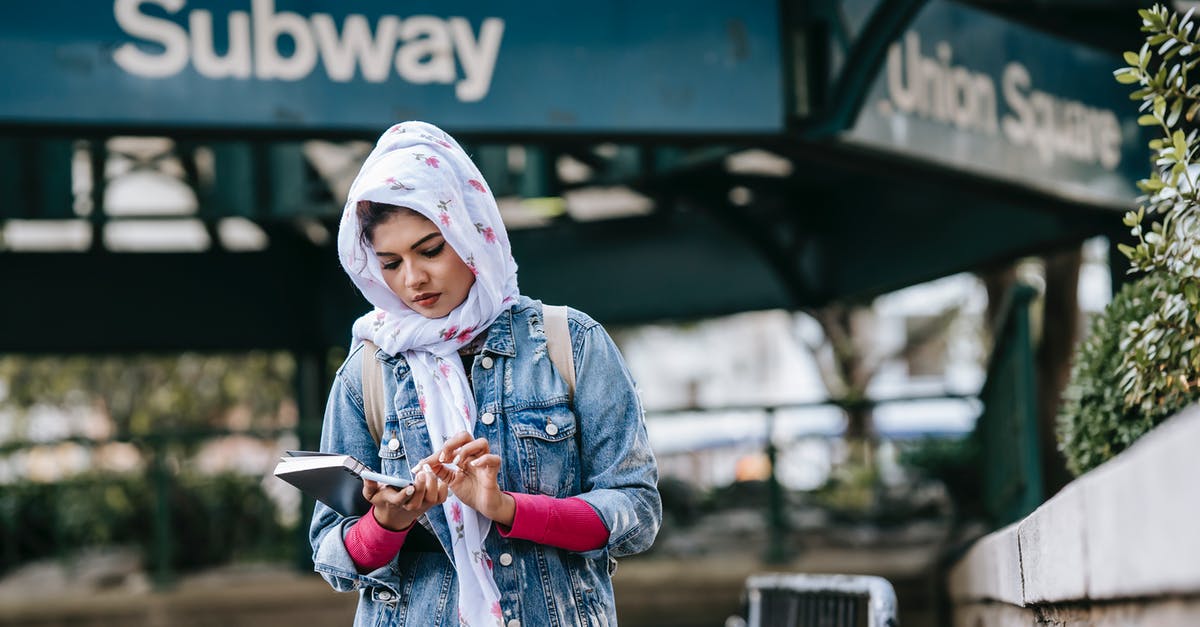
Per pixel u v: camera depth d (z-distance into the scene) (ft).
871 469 34.22
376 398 8.05
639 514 7.79
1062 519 7.80
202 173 26.86
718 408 27.81
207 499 32.27
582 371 7.93
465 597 7.60
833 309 47.09
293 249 30.73
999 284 35.76
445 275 7.66
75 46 14.06
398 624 7.82
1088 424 11.19
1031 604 9.66
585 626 7.79
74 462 44.19
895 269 26.35
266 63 14.51
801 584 12.67
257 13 14.51
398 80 14.87
